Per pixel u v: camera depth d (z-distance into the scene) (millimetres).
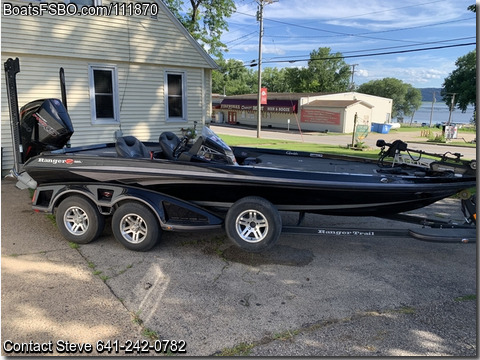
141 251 4699
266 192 4547
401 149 5652
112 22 10641
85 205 4762
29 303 3432
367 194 4422
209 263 4445
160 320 3246
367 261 4668
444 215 6719
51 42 9641
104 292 3684
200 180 4527
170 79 12500
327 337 3084
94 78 10734
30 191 7609
